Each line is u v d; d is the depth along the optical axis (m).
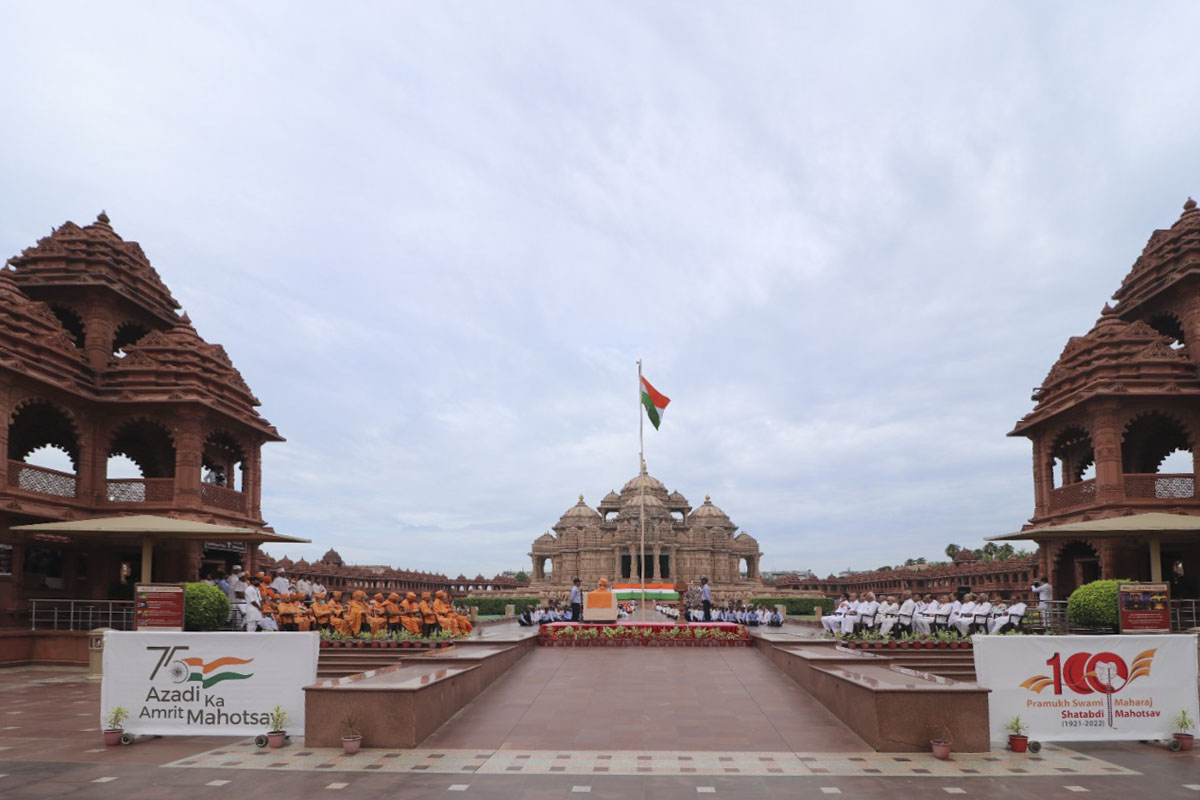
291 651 14.73
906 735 13.73
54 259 36.44
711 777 12.07
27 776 12.23
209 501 36.19
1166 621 21.36
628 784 11.68
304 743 14.08
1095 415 34.75
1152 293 37.75
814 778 12.03
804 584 105.19
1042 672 14.30
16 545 30.34
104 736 14.30
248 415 39.72
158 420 35.06
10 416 30.61
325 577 78.00
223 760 13.11
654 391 44.06
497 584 109.81
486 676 19.84
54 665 28.44
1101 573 34.16
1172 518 27.44
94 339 36.41
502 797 11.05
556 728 15.42
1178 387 34.00
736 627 30.50
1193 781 11.99
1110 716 14.20
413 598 29.16
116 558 34.78
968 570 72.94
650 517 100.75
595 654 27.22
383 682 14.86
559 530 110.69
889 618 28.72
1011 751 13.72
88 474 34.41
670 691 19.58
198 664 14.75
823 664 18.78
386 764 12.82
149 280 39.84
